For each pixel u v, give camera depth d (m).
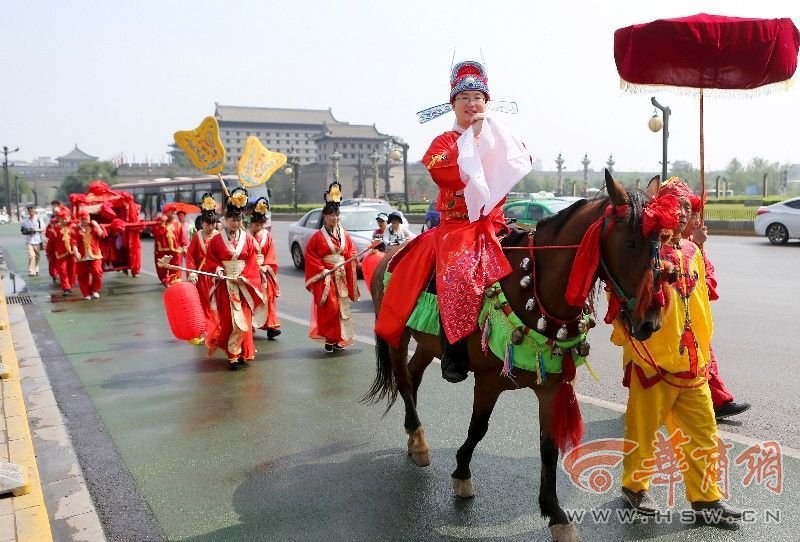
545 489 3.64
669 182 3.58
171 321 7.34
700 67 4.36
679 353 3.68
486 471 4.62
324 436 5.46
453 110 4.05
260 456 5.09
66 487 4.61
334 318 8.23
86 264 13.43
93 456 5.19
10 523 3.84
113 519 4.17
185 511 4.24
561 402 3.60
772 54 4.29
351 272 8.31
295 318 10.77
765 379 6.33
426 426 5.52
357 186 87.44
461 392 6.41
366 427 5.64
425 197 66.06
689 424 3.81
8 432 5.29
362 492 4.39
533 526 3.87
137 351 8.72
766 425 5.18
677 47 4.30
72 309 12.28
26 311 12.14
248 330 7.70
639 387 3.87
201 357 8.33
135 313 11.73
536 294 3.50
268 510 4.20
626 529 3.79
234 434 5.58
